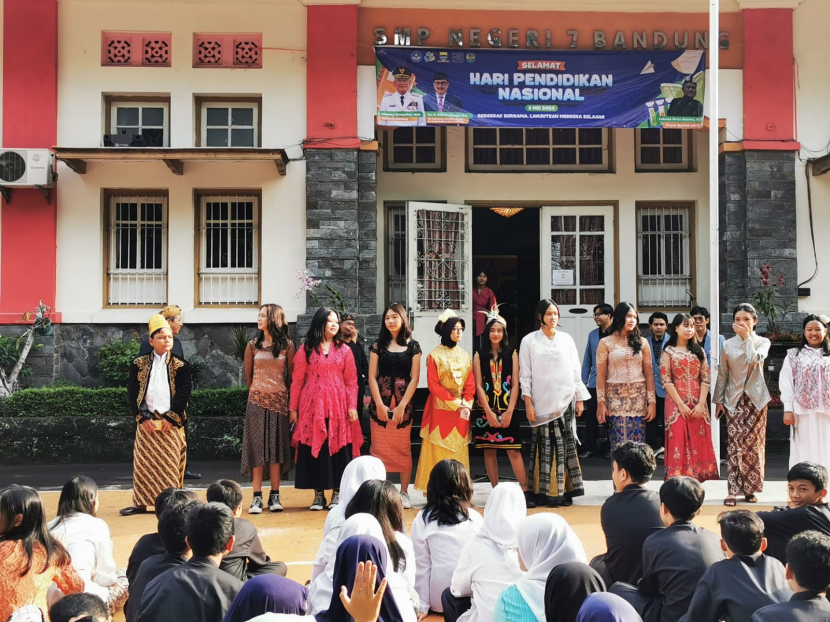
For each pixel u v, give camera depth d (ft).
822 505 13.00
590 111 33.06
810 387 20.99
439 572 13.60
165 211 33.99
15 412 31.01
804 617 8.69
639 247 36.83
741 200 33.94
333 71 33.24
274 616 7.95
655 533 11.59
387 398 22.36
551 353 21.86
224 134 34.01
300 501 23.82
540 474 21.86
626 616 7.85
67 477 27.94
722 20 34.01
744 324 21.97
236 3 33.32
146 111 33.99
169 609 9.70
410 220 34.55
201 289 34.01
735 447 22.09
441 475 13.93
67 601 8.55
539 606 9.69
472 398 22.16
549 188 36.68
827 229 33.88
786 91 33.83
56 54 33.09
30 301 32.76
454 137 36.58
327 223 32.99
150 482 21.57
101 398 31.27
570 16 33.60
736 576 10.08
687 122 33.27
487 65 32.96
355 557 9.51
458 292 35.88
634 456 13.00
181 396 21.91
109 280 33.73
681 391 22.16
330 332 22.11
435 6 33.40
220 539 10.22
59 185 33.09
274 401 22.29
